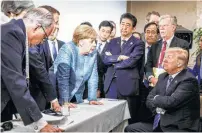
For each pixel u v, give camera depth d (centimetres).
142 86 245
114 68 238
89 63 200
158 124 193
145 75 243
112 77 238
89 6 267
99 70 246
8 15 131
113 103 204
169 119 183
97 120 159
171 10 281
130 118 236
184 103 181
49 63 197
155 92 205
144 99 244
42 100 156
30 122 112
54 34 215
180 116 181
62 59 182
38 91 155
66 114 147
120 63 234
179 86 183
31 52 148
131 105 236
